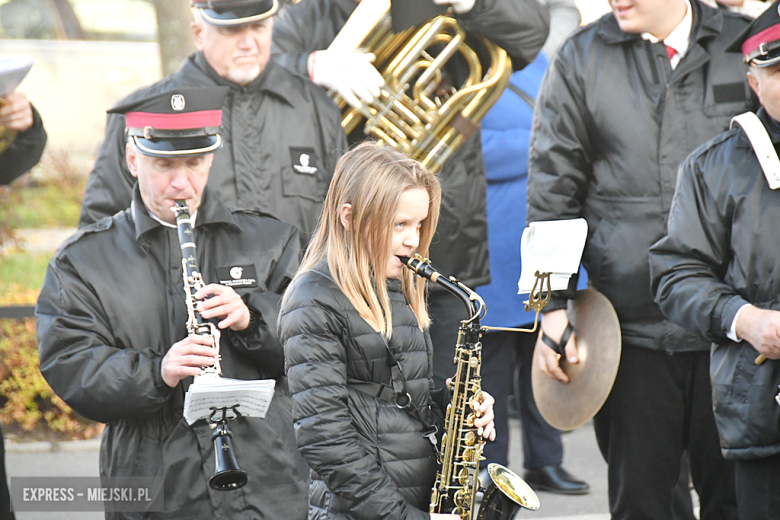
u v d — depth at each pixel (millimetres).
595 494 19188
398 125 17156
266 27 15039
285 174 15047
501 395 18531
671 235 13117
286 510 11586
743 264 12414
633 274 14930
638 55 15094
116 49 31312
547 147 15578
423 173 9984
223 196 14633
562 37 22438
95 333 11422
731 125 12969
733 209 12562
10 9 30703
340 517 9430
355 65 16609
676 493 16031
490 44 17469
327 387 9391
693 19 15016
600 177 15359
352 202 9734
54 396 22641
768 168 12242
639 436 14914
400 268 10031
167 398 11344
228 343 11867
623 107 15047
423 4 16766
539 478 19500
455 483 10188
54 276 11555
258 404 10664
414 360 9969
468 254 17906
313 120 15523
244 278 12047
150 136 11602
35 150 15461
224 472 10328
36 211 28062
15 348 22625
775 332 11570
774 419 11828
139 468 11344
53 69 30688
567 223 10102
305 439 9336
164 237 11883
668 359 14672
